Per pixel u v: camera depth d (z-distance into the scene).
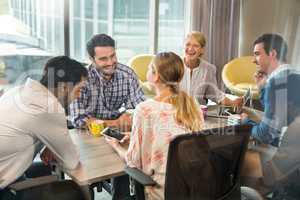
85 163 1.57
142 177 1.46
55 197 1.56
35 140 1.57
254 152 1.90
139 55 3.75
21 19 3.25
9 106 1.56
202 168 1.42
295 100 1.88
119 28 4.22
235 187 1.60
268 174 1.84
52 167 1.74
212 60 4.53
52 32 3.50
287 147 1.79
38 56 2.97
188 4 4.47
